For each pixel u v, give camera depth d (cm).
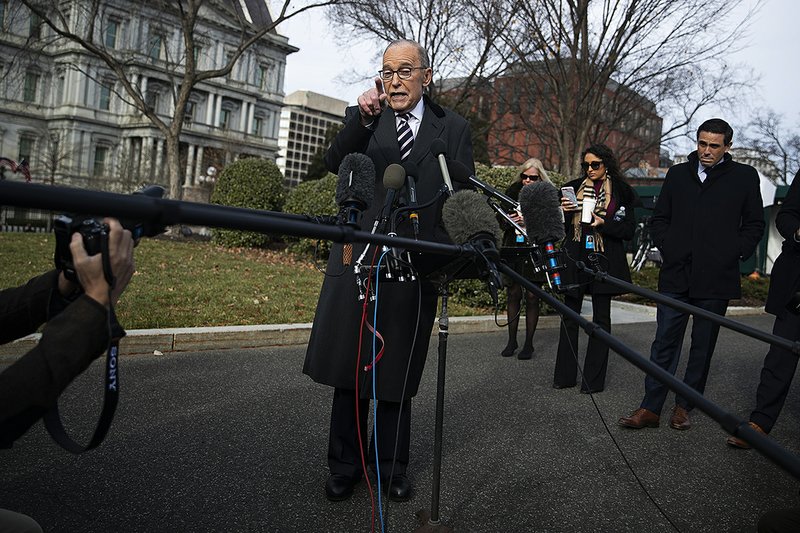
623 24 1719
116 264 139
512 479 362
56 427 140
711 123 480
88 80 5509
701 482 373
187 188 2448
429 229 314
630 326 989
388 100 327
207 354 624
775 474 391
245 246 1421
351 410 325
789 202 439
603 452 416
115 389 139
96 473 339
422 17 1895
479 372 625
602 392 576
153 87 5534
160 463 357
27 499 304
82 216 142
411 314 314
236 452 379
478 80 2072
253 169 1502
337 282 322
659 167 3100
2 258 963
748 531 311
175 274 975
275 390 511
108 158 5766
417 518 304
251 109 6397
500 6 1753
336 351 313
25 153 5531
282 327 695
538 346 773
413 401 512
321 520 300
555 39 1783
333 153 328
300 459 374
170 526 287
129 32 4162
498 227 250
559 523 310
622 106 2209
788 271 434
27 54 1895
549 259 278
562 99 1931
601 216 563
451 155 328
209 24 4822
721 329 992
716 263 468
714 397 586
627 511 328
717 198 477
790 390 627
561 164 1978
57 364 129
